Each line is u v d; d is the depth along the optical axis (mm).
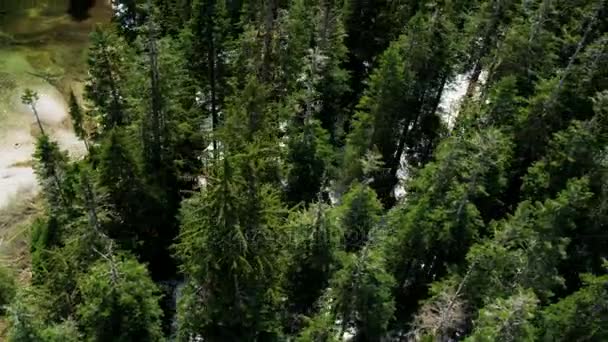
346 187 44969
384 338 35000
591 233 36281
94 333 26000
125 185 35281
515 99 40875
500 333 25203
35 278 36531
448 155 34094
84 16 73688
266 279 26203
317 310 32594
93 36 41906
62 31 70938
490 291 30359
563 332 30219
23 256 46031
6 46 67188
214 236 23672
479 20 51844
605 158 36938
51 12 73188
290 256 30328
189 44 49500
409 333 34375
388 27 54688
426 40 45438
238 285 24828
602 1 47438
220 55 50906
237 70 47719
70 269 30359
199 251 24328
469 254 31094
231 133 37375
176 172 38750
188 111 42906
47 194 37250
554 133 39562
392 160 48625
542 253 30562
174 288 38938
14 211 50219
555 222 30578
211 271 24453
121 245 35469
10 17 71250
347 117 53750
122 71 43312
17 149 55844
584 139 37312
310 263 30672
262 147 32031
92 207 30297
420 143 51781
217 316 25406
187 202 29812
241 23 52844
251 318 25641
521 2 55188
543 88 41000
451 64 48562
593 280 28891
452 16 51156
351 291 29641
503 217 42000
